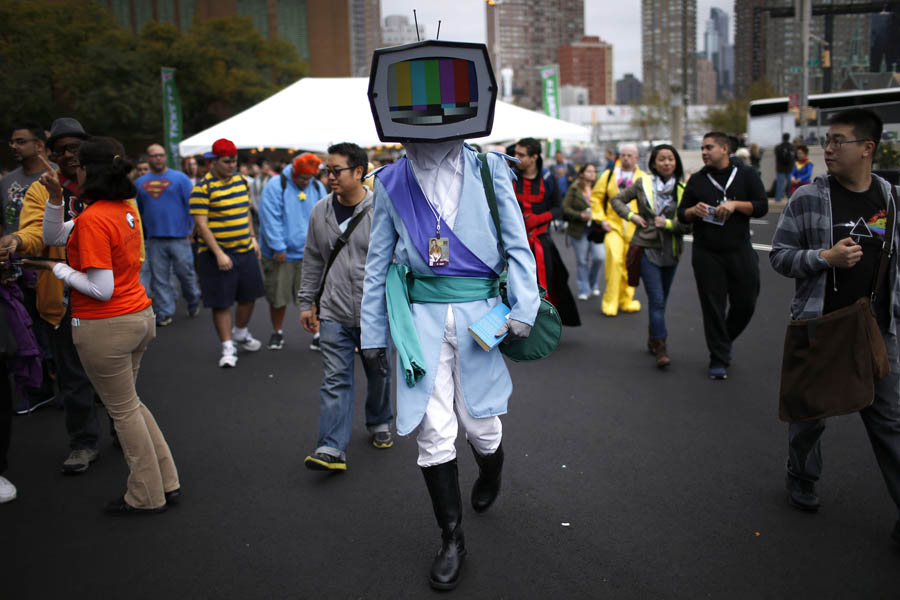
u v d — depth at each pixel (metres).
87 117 43.38
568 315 6.62
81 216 3.23
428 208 2.82
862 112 2.96
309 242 4.45
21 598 2.85
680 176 6.07
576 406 5.01
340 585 2.90
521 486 3.74
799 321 3.09
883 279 2.96
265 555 3.14
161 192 8.07
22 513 3.58
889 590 2.75
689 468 3.92
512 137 9.81
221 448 4.42
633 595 2.76
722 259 5.43
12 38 41.84
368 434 4.62
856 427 4.45
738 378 5.57
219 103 67.81
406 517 3.46
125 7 90.00
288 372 6.15
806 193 3.13
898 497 2.97
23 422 4.95
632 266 6.00
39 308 3.96
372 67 2.61
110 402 3.43
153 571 3.03
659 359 5.91
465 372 2.87
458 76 2.65
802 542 3.12
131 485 3.51
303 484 3.87
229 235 6.35
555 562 3.01
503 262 2.89
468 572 2.94
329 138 8.84
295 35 96.06
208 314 8.94
